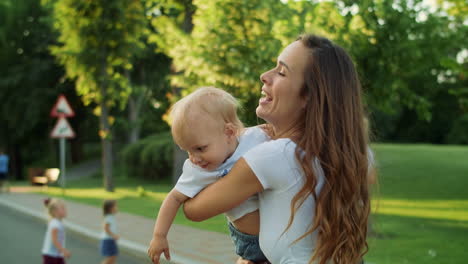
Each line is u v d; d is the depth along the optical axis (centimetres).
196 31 864
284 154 170
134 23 1838
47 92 3606
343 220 172
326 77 177
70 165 4569
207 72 837
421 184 1697
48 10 3447
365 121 196
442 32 939
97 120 4047
